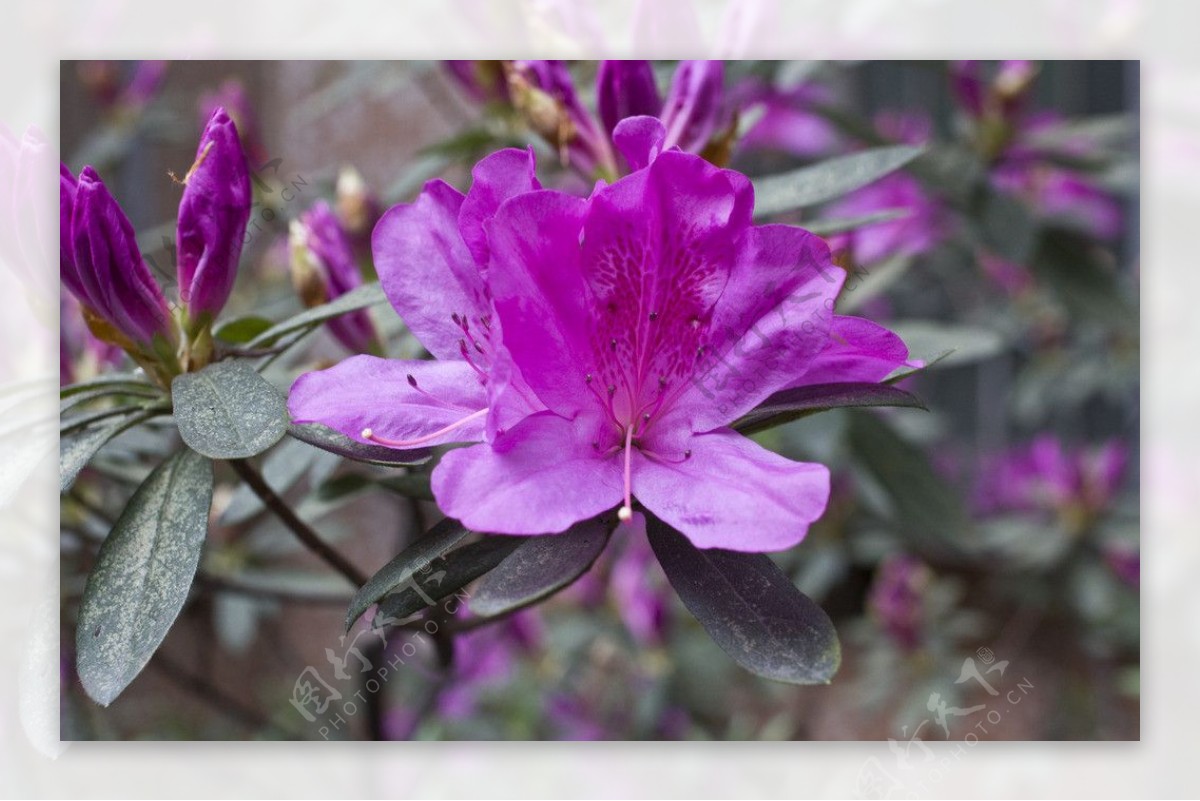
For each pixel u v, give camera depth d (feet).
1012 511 3.26
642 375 1.23
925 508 2.14
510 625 2.27
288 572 2.08
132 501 1.26
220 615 2.26
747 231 1.22
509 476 1.18
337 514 2.55
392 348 1.53
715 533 1.17
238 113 1.83
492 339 1.20
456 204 1.25
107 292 1.28
